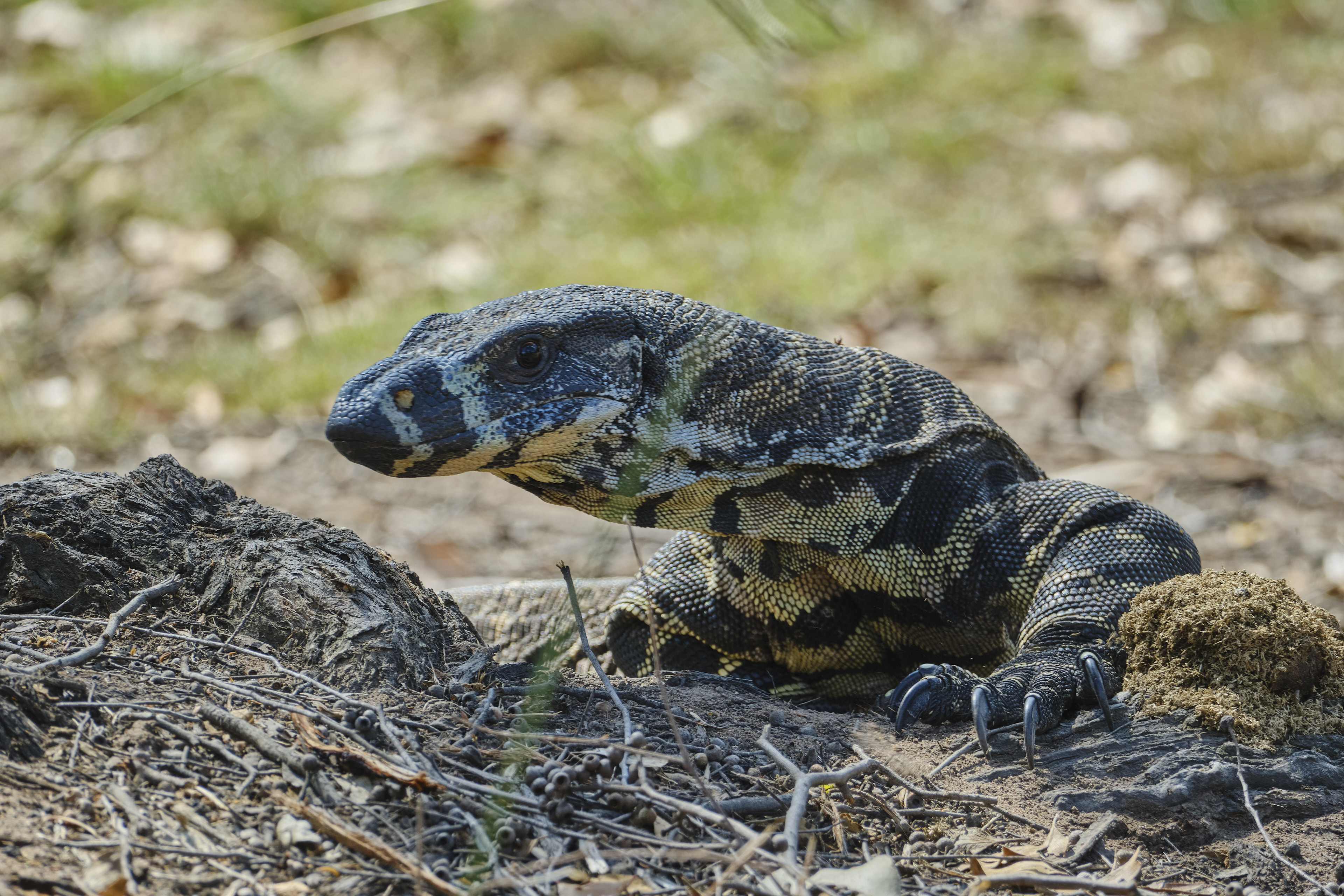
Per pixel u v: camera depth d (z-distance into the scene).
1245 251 18.70
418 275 19.80
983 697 6.76
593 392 7.07
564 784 5.65
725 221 20.12
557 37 24.95
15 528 6.68
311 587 6.67
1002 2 25.72
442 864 5.31
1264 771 6.58
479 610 9.94
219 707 5.91
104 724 5.69
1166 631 7.04
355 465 15.93
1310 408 15.51
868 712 7.88
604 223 20.47
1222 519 13.59
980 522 7.95
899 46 23.72
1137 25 24.48
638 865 5.48
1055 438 15.41
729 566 8.48
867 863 5.57
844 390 7.91
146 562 6.89
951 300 18.45
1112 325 17.70
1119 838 6.35
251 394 17.34
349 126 23.27
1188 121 21.25
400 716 6.16
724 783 6.20
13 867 4.80
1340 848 6.38
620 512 7.64
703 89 23.72
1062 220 19.88
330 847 5.27
